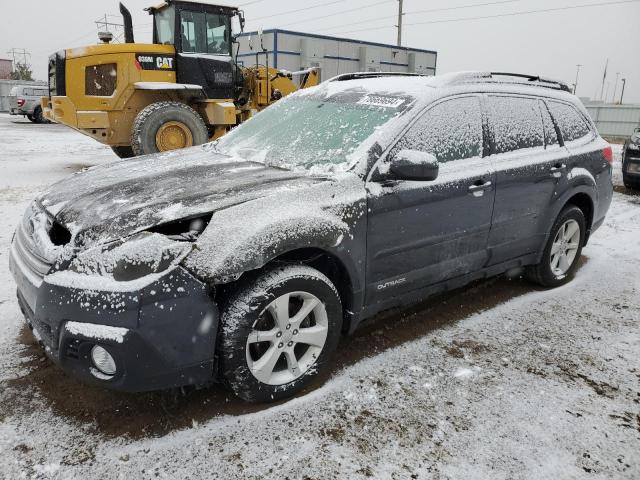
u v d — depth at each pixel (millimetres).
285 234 2432
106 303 2141
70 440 2318
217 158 3479
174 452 2264
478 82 3576
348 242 2715
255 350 2648
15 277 2680
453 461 2252
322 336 2719
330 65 24078
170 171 3119
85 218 2480
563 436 2436
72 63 8797
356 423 2490
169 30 9539
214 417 2510
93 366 2275
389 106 3209
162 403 2604
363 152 2904
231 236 2328
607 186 4590
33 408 2533
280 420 2500
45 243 2441
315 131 3346
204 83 9688
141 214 2396
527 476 2176
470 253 3484
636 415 2615
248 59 21641
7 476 2092
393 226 2943
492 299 4094
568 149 4156
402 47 26922
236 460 2227
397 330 3500
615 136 23844
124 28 9609
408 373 2947
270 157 3305
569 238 4348
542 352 3236
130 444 2305
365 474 2164
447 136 3270
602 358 3182
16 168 10023
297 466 2199
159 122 8867
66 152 13133
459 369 3004
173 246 2270
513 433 2447
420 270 3203
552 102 4152
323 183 2713
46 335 2340
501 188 3512
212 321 2326
